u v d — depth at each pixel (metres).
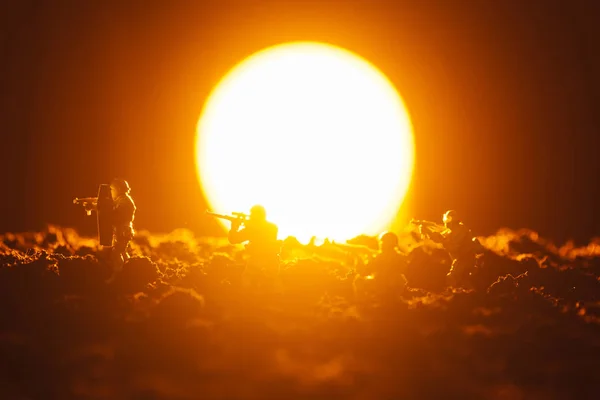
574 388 28.75
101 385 28.19
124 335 34.62
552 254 58.78
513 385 29.00
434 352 32.97
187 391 27.66
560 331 36.34
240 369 30.16
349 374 29.75
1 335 33.88
